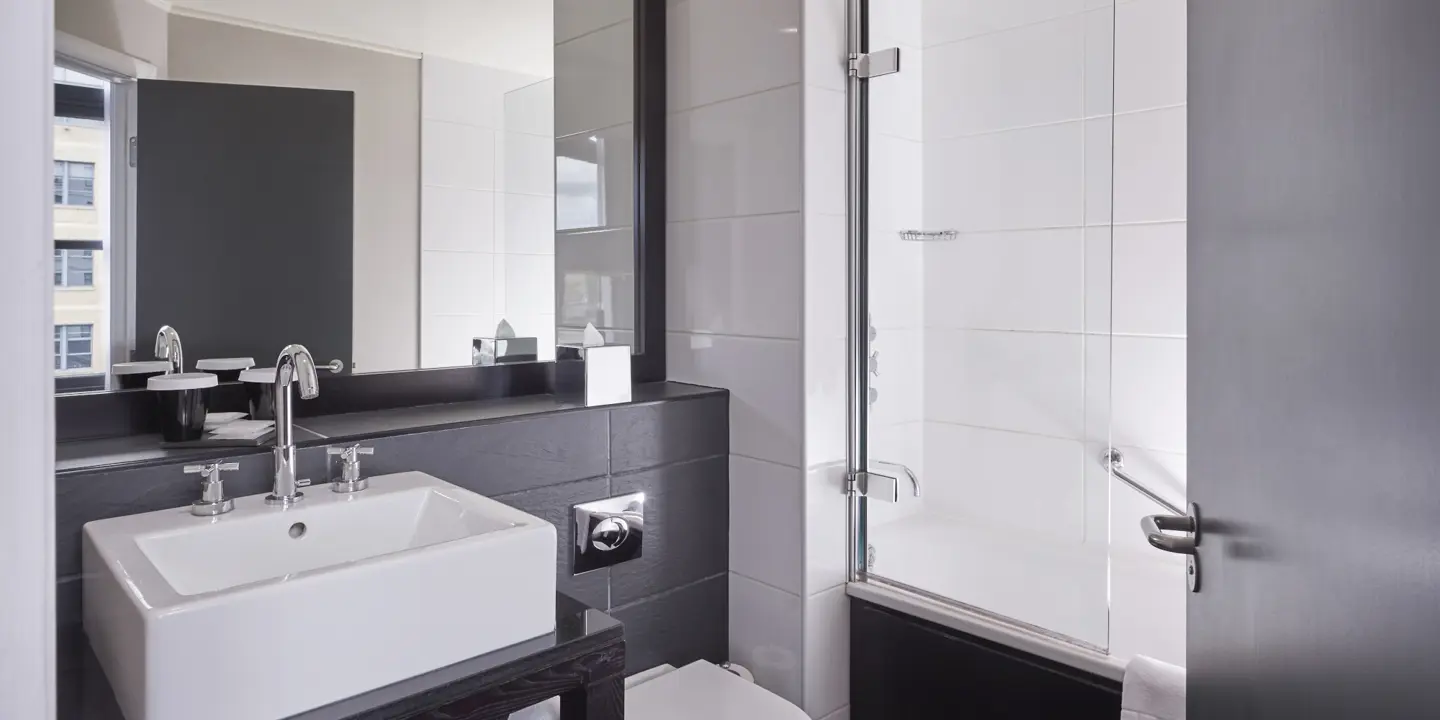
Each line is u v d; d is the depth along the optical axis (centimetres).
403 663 107
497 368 198
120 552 110
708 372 216
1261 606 60
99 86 146
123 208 149
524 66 200
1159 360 219
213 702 92
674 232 223
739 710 171
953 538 189
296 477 142
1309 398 50
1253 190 62
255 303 165
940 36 189
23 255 26
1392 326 38
